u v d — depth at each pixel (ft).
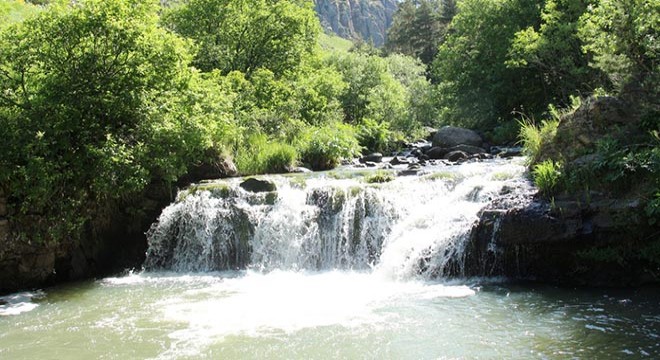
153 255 39.06
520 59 76.18
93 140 37.68
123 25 37.78
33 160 32.81
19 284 33.35
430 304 27.22
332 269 36.50
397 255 33.86
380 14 550.36
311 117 77.46
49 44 37.04
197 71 43.78
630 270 29.86
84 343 23.00
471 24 92.38
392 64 165.48
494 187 35.42
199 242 38.68
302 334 23.40
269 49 89.30
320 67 103.04
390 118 101.96
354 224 37.24
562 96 78.54
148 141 39.01
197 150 43.55
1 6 41.37
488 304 26.91
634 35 35.04
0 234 32.17
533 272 31.68
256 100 70.28
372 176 42.63
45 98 36.40
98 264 37.91
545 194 32.32
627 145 31.32
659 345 21.02
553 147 35.58
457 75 96.73
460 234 32.53
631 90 33.94
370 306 27.20
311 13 96.27
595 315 24.73
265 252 37.73
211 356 21.27
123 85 39.01
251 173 51.37
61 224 34.96
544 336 22.39
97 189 36.47
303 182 40.93
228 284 32.96
